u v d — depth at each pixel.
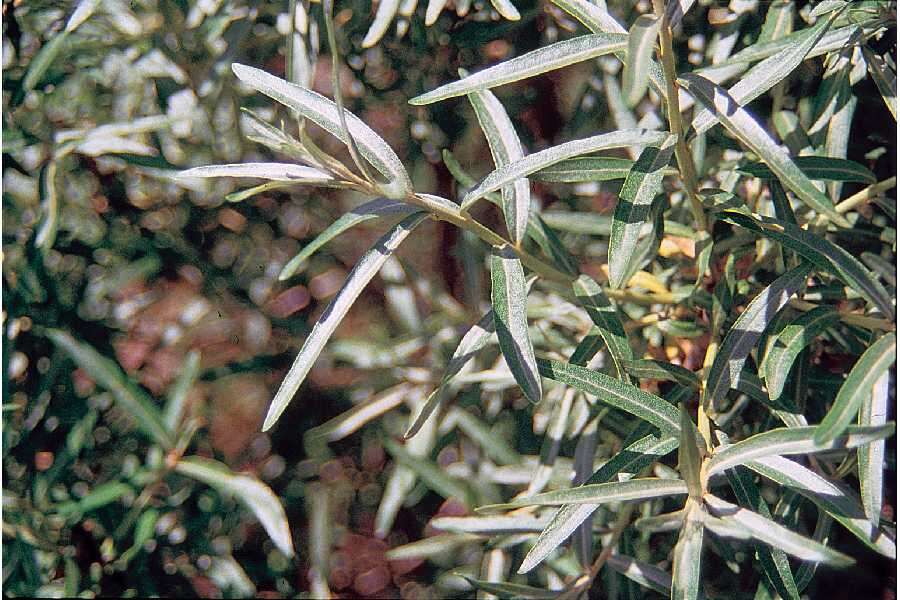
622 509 0.50
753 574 0.57
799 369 0.47
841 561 0.38
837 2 0.45
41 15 0.56
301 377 0.41
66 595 0.55
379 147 0.42
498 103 0.44
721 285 0.47
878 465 0.41
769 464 0.41
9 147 0.55
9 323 0.55
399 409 0.58
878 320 0.42
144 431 0.55
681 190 0.54
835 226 0.49
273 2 0.56
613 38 0.40
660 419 0.42
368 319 0.61
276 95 0.42
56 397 0.57
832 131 0.48
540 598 0.48
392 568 0.63
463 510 0.61
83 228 0.57
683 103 0.51
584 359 0.47
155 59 0.56
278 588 0.60
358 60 0.59
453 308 0.58
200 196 0.58
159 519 0.58
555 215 0.55
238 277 0.59
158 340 0.58
